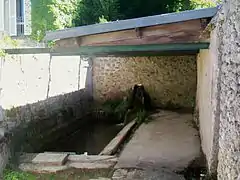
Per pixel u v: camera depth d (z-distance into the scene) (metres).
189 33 4.69
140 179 5.22
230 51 3.36
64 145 8.66
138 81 12.45
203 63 7.18
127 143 7.56
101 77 12.62
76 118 10.85
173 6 12.78
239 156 2.77
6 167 5.68
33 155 6.31
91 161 6.12
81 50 5.33
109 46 5.10
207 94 5.86
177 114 11.23
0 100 6.13
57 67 9.47
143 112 11.22
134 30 4.82
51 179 5.46
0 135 5.66
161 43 4.84
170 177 5.28
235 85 3.06
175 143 7.41
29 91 7.60
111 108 12.23
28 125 7.28
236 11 3.06
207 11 4.41
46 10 10.02
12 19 9.81
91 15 11.69
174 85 12.30
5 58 6.48
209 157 4.97
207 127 5.64
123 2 12.84
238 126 2.87
